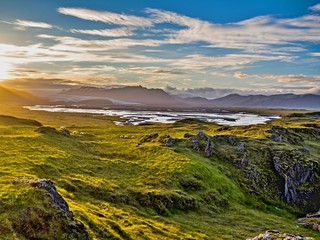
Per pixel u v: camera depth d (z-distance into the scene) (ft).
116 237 125.08
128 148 327.26
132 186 217.15
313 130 558.15
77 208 136.36
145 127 611.47
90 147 322.96
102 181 208.85
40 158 221.05
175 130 556.10
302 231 208.33
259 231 189.57
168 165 270.67
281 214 266.16
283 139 452.76
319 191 322.34
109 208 168.35
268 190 306.96
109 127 595.06
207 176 269.85
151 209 193.88
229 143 388.37
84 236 107.14
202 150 345.10
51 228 99.19
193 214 207.41
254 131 498.28
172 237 148.77
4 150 229.45
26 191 110.22
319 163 358.64
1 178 142.51
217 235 170.71
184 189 239.71
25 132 345.51
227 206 240.53
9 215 95.76
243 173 317.01
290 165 340.39
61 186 177.88
